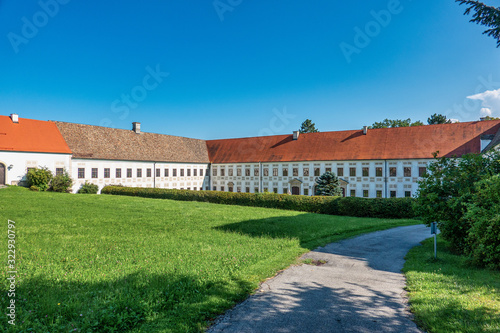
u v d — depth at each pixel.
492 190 10.35
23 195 29.78
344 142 50.19
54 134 43.78
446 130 44.09
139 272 8.55
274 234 15.58
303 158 51.31
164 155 55.59
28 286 7.21
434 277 9.12
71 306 6.27
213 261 10.04
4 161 37.16
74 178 43.47
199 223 18.17
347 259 11.75
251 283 8.30
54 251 10.62
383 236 17.08
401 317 6.58
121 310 6.27
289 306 7.05
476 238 10.77
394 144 45.81
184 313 6.34
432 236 17.27
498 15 9.26
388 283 8.91
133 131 55.06
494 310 6.54
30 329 5.34
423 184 13.91
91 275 8.21
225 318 6.36
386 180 44.47
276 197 31.62
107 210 22.88
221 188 61.25
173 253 10.87
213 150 64.94
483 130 41.59
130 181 50.06
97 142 47.91
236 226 17.34
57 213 20.00
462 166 13.30
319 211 29.20
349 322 6.30
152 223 17.61
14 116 41.22
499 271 9.93
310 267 10.39
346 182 47.34
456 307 6.73
